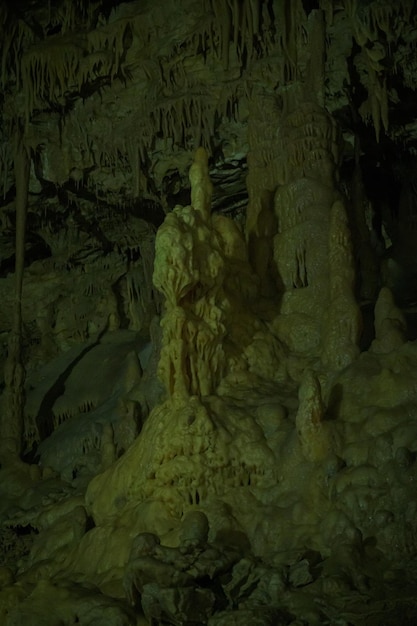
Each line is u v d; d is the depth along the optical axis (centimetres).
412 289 1305
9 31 1320
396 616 702
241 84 1252
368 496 804
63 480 1218
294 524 834
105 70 1299
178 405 928
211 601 738
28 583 890
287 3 1215
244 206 1546
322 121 1158
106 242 1644
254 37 1235
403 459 799
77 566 916
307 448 870
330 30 1214
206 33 1241
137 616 757
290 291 1101
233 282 1073
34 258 1717
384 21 1157
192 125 1304
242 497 875
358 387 922
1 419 1402
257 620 704
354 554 764
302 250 1104
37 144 1387
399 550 770
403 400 881
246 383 990
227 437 896
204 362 962
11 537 1094
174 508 880
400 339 965
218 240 1034
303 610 723
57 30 1352
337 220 1040
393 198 1476
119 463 988
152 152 1376
